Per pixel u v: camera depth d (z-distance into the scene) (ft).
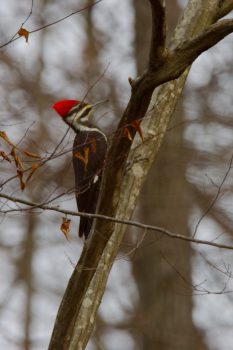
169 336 48.34
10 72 56.59
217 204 50.26
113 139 25.70
